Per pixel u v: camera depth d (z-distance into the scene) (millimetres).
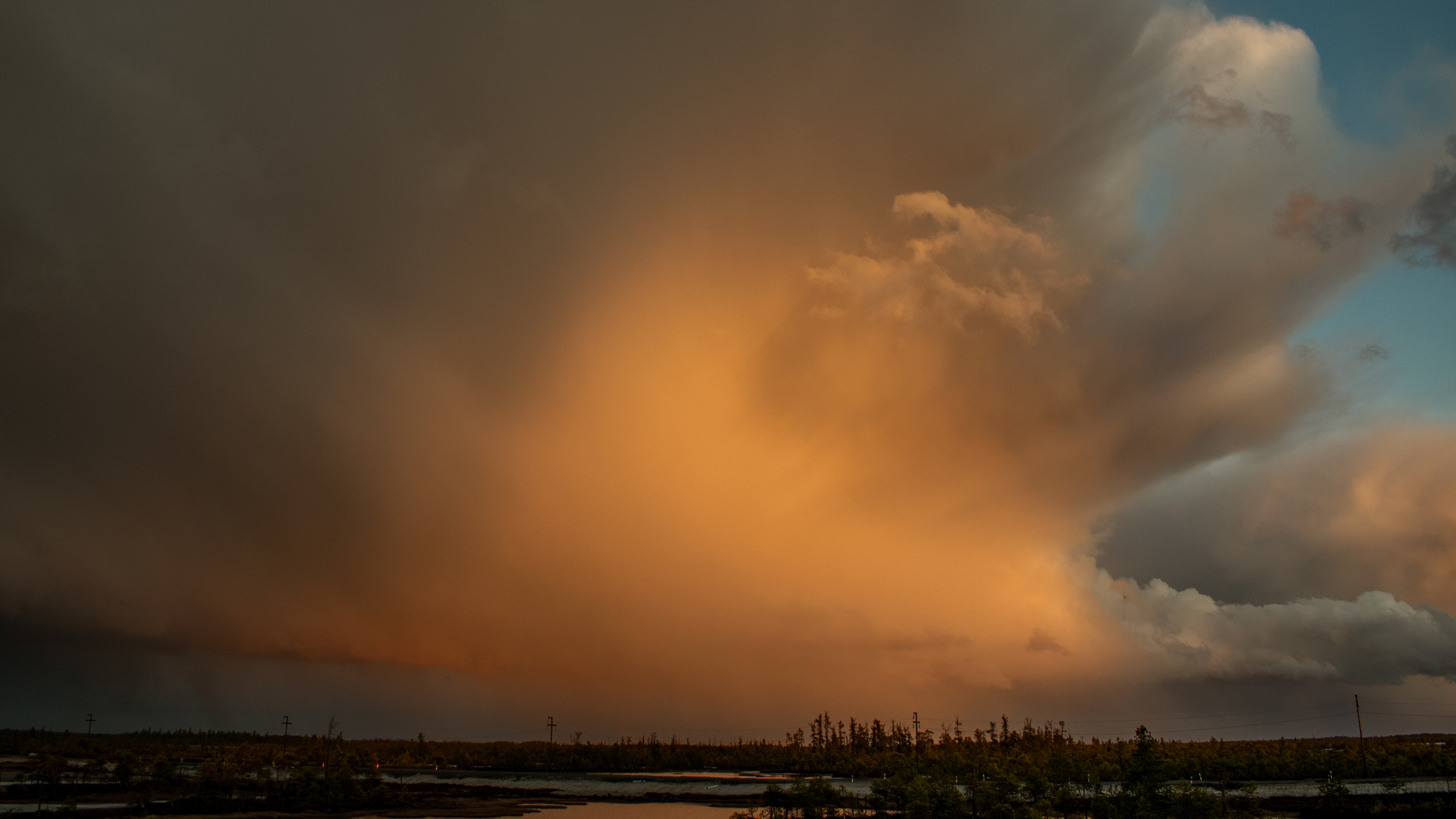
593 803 186875
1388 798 135875
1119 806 100000
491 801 190625
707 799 198500
